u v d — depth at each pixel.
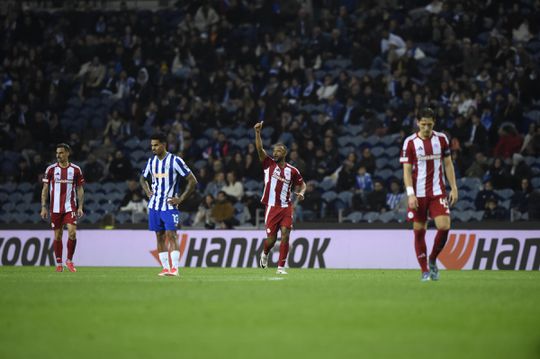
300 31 99.06
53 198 56.41
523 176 73.94
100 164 89.19
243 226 75.19
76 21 108.00
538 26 92.62
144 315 23.67
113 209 85.12
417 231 40.44
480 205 72.44
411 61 89.19
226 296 29.78
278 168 52.88
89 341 18.81
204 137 90.81
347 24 97.44
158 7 113.69
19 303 27.16
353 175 77.62
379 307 25.89
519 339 19.30
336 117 87.38
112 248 74.75
